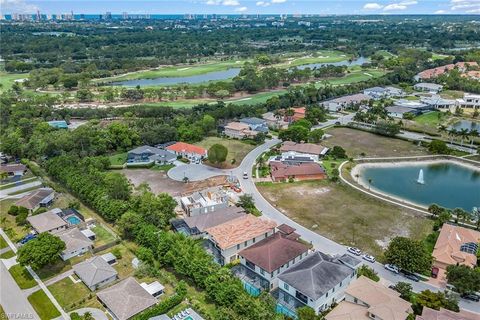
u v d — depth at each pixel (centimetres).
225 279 6625
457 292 6719
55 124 16462
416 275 7219
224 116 17550
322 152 13612
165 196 9456
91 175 10912
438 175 12388
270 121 17362
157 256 7719
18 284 7188
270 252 7194
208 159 13025
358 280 6588
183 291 6681
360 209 10019
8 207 10181
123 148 14488
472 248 7750
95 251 8162
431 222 9331
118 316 6106
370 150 14375
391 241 7888
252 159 13575
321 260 6862
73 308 6525
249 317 5859
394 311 5759
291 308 6284
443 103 19362
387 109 18412
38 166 12862
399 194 11056
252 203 9962
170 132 15000
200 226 8569
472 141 14288
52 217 9131
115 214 9031
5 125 16412
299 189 11225
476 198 10794
